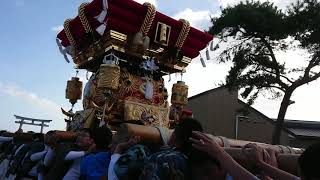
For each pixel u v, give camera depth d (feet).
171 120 26.99
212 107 111.14
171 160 8.56
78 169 15.85
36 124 47.24
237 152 8.75
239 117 110.01
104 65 22.45
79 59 28.43
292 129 113.70
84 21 25.27
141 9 24.17
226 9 84.53
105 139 14.70
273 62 81.82
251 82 82.99
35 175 20.53
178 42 26.55
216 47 28.27
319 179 5.30
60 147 16.87
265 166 8.00
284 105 80.64
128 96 24.53
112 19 23.47
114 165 10.82
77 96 28.78
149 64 24.93
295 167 8.66
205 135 8.14
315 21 75.31
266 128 109.81
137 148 10.95
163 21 25.59
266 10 79.66
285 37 79.71
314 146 5.46
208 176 8.60
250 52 84.12
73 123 25.21
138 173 10.55
